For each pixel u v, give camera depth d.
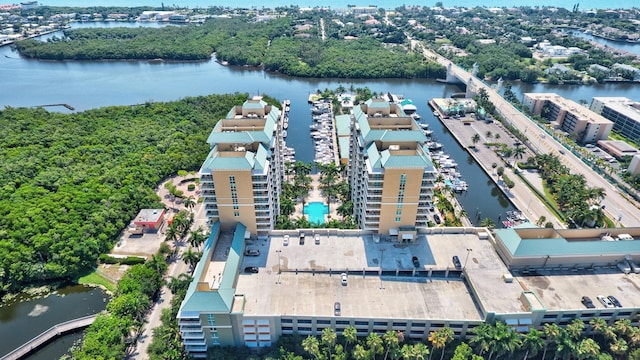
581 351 112.06
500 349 112.31
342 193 199.12
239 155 149.25
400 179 141.75
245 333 123.88
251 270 137.38
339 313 122.00
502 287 129.25
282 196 192.62
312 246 149.12
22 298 155.88
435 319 120.38
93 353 122.31
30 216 175.50
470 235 154.00
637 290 129.25
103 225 179.88
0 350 136.25
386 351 120.62
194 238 158.38
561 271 137.00
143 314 144.00
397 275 138.38
